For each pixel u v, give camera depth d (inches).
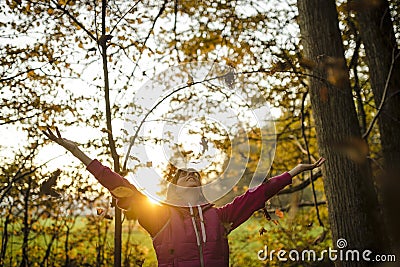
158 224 100.7
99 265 267.3
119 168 125.8
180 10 234.8
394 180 199.3
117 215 125.3
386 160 218.5
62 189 214.1
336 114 169.3
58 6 135.6
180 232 99.6
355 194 164.4
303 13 180.2
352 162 166.2
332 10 178.4
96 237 282.0
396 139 217.8
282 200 324.5
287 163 341.4
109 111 128.0
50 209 250.8
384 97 194.9
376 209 167.2
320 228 359.3
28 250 259.6
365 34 230.1
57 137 105.0
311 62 171.3
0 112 186.5
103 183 101.4
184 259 97.7
